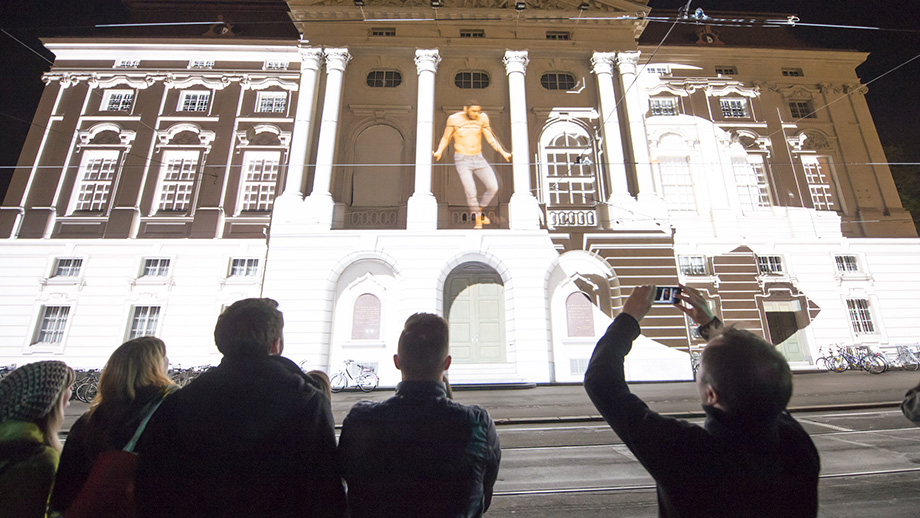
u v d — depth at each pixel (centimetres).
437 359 200
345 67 1931
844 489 495
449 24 1981
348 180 1803
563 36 2008
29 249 1759
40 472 210
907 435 719
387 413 186
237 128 1944
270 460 170
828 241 1847
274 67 2067
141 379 232
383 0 1959
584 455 679
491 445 196
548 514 461
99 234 1792
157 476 170
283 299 1619
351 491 179
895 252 1853
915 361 1675
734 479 131
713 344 152
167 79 2005
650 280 1670
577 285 1672
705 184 1891
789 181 1916
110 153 1919
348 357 1600
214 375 187
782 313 1792
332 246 1670
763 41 2172
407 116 1888
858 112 2045
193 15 2228
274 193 1867
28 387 221
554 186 1834
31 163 1875
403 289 1644
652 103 1994
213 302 1720
